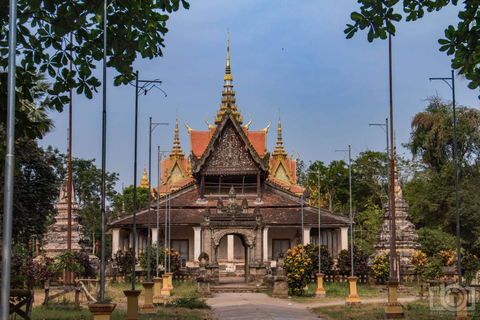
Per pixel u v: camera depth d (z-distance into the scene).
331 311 26.66
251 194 56.72
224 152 55.59
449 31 16.78
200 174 55.78
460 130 60.03
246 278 43.09
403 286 38.84
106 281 43.56
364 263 44.78
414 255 42.34
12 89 12.25
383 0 16.69
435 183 60.84
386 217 48.22
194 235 52.66
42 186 47.09
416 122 62.50
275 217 53.00
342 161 81.12
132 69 18.62
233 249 54.84
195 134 71.50
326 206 77.31
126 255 45.53
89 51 18.27
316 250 45.72
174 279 45.09
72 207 47.53
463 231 58.31
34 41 17.53
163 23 18.02
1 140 24.94
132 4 17.38
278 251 54.78
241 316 24.53
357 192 79.12
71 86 18.52
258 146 69.75
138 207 84.44
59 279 39.03
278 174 69.50
